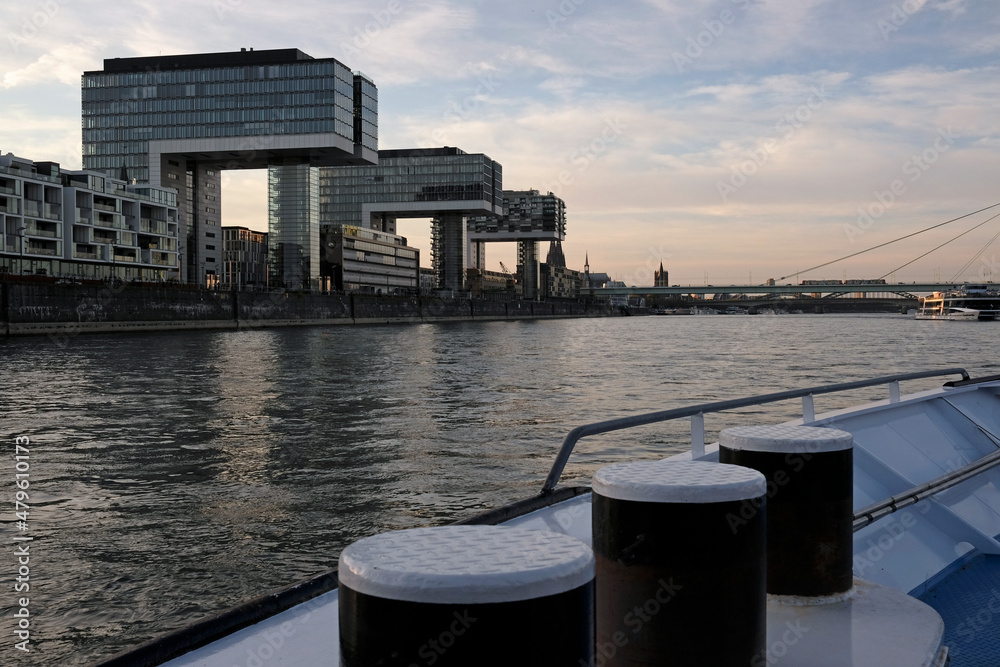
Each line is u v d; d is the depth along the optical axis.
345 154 127.12
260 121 121.12
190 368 42.88
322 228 159.62
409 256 190.25
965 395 7.66
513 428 24.08
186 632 2.40
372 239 171.38
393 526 13.45
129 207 94.06
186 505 14.80
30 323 67.25
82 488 16.11
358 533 13.12
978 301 150.62
